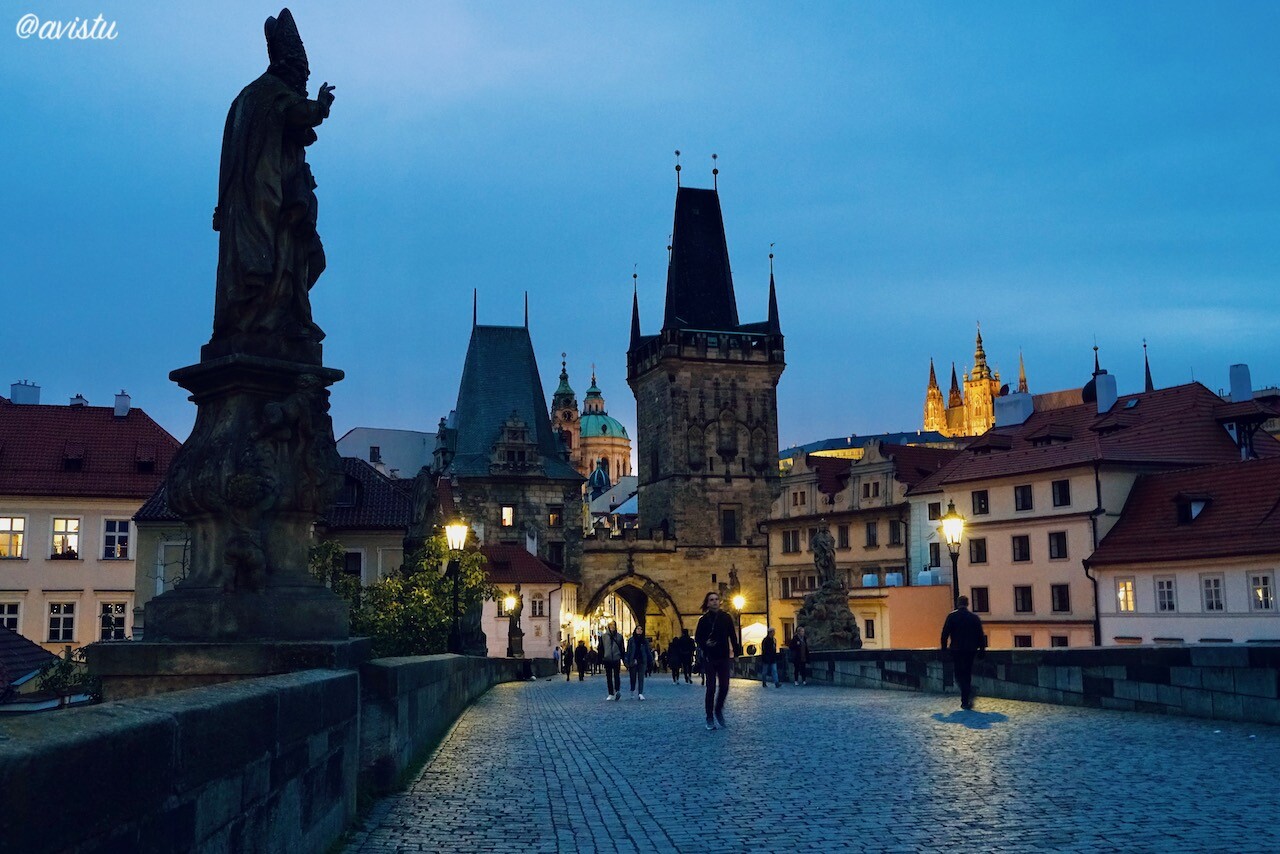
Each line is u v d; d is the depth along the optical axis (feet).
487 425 430.20
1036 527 237.45
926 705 80.38
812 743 54.65
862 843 29.94
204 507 32.48
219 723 18.51
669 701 98.99
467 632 144.66
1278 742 51.08
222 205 34.88
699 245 455.22
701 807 36.37
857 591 266.57
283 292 34.40
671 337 434.30
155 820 15.61
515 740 59.52
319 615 32.96
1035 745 51.31
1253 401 238.27
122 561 213.66
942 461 311.47
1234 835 30.22
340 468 34.63
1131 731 56.75
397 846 29.96
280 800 22.59
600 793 39.73
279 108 34.58
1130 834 30.48
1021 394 272.72
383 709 39.78
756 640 354.95
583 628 411.54
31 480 212.84
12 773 11.73
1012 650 83.56
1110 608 216.95
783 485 350.02
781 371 443.32
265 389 33.45
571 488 420.36
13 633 140.77
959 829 31.53
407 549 143.64
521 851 29.50
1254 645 60.49
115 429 226.17
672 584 422.82
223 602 31.89
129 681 30.45
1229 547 192.13
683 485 429.38
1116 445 230.27
